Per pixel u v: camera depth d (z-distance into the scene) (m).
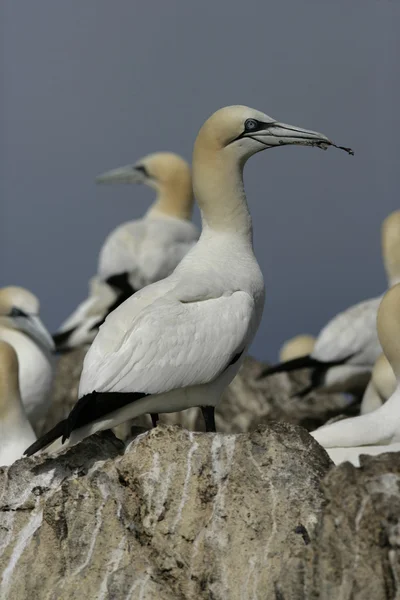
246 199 17.23
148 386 15.16
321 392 28.30
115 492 14.31
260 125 17.14
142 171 34.12
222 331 15.72
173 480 14.03
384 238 28.14
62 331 32.84
